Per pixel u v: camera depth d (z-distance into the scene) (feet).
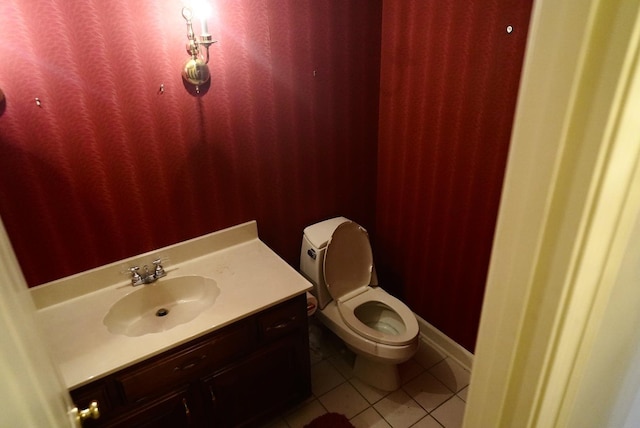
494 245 1.81
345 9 6.31
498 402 2.05
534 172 1.56
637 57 1.27
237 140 6.08
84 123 4.91
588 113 1.38
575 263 1.59
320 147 6.97
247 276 5.82
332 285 6.96
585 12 1.27
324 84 6.57
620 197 1.53
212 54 5.45
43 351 2.63
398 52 6.64
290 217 7.14
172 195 5.82
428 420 6.42
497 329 1.92
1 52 4.27
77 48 4.61
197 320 4.96
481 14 5.32
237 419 5.78
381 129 7.47
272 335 5.54
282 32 5.89
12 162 4.66
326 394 6.91
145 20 4.87
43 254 5.15
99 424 4.53
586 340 1.86
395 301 7.03
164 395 4.89
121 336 4.73
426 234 7.29
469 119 5.93
